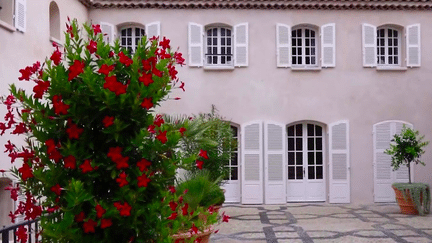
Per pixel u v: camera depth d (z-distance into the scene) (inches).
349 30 580.7
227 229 416.8
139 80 123.9
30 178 126.1
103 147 127.8
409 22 582.9
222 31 587.2
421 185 491.5
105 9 564.4
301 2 570.3
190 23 568.7
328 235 386.9
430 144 577.6
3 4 353.4
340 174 574.2
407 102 580.7
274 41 576.1
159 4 563.5
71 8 497.4
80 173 124.3
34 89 122.6
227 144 438.9
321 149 586.2
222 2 567.2
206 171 344.5
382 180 575.2
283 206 555.2
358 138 577.6
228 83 572.7
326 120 575.5
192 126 291.1
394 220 457.1
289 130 589.9
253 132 571.2
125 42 578.9
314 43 590.9
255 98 573.3
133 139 123.0
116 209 119.2
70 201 116.7
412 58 581.0
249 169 570.9
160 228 127.6
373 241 362.9
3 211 345.1
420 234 387.2
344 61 580.1
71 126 123.0
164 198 131.6
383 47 595.2
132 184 124.5
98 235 125.5
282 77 575.8
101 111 124.7
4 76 336.8
